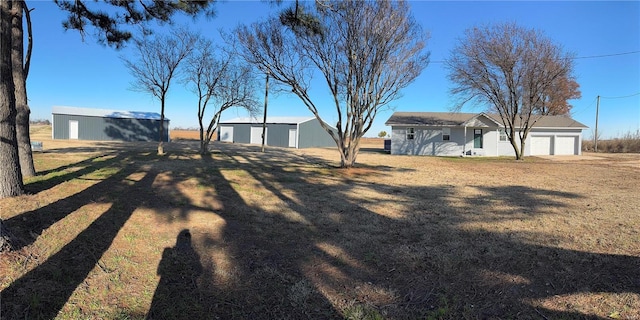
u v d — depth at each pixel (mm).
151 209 6441
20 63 8883
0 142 6164
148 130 39906
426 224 6277
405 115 31578
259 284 3881
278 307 3428
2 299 3215
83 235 4828
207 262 4387
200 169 12914
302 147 38500
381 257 4652
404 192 9781
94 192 7445
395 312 3314
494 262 4457
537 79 21969
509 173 15523
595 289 3674
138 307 3342
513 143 24031
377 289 3783
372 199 8562
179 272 4094
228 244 5008
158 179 9883
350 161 15438
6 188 6215
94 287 3615
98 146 25172
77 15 11383
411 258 4602
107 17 11430
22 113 8883
